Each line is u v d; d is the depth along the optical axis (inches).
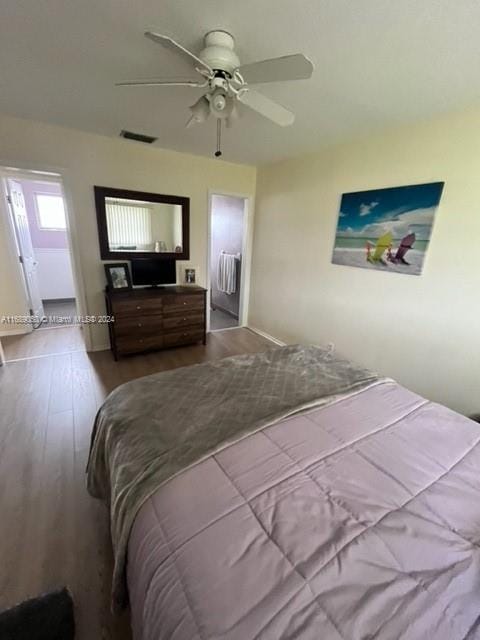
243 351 144.6
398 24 49.3
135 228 132.6
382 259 101.3
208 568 27.5
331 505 34.5
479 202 76.7
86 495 62.0
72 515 57.5
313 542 30.0
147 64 64.1
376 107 79.7
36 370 116.4
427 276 89.9
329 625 23.5
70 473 67.6
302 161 127.9
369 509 34.2
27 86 75.1
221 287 208.1
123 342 125.3
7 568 47.9
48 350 134.5
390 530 31.7
